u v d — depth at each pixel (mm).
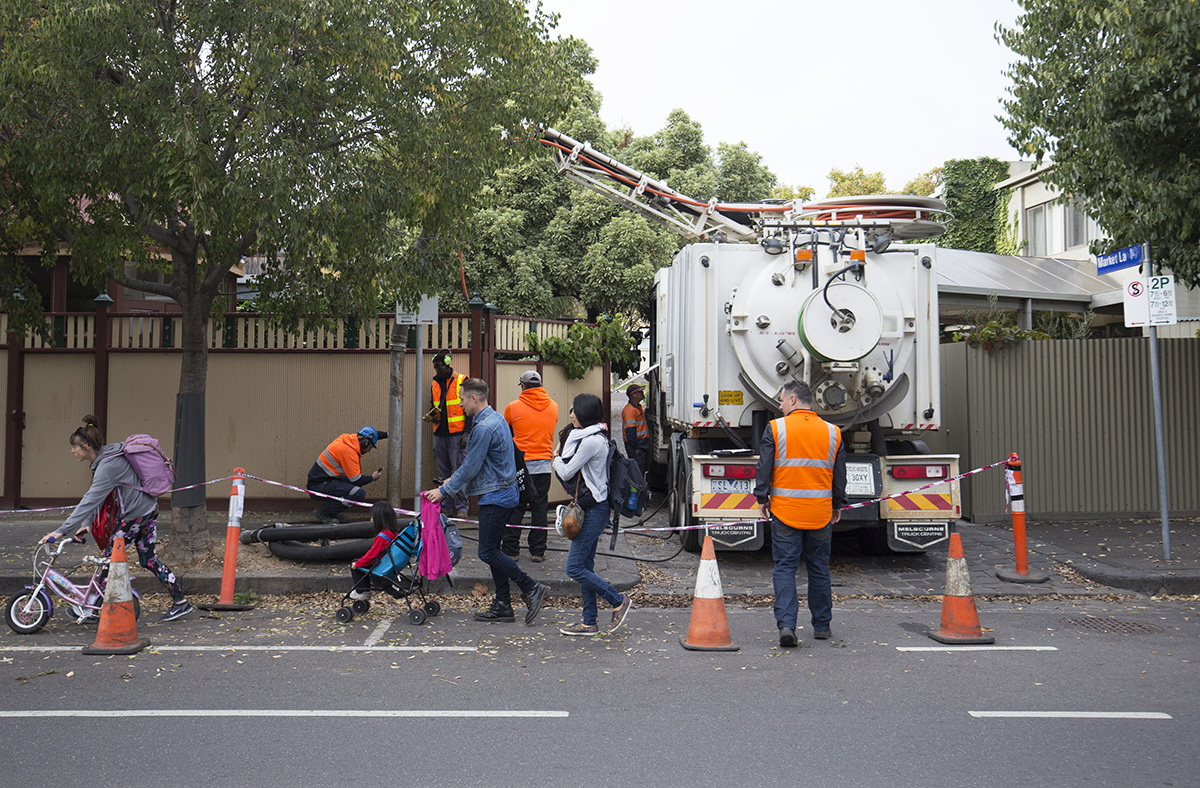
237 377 12117
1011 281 17484
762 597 8219
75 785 3996
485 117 9070
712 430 9562
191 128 7473
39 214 8961
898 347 9172
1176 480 11875
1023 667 5918
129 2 7414
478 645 6578
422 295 9883
